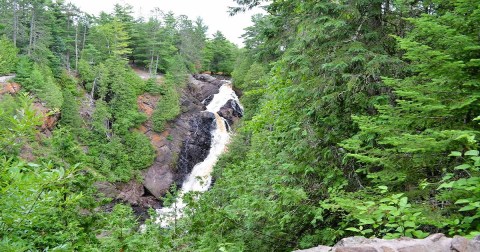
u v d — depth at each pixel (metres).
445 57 3.46
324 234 4.68
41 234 4.19
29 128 2.94
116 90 36.16
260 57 8.77
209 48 61.62
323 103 5.79
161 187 33.19
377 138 4.78
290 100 6.66
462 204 3.25
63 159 7.20
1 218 2.79
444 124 3.82
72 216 5.40
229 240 4.91
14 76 32.47
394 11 6.06
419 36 4.64
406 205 2.75
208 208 5.57
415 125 4.05
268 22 8.72
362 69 5.82
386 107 4.20
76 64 43.22
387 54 5.68
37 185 2.88
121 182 30.80
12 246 2.74
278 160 6.66
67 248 3.50
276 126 7.44
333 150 5.57
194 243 5.69
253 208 4.71
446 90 3.67
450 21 3.77
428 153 3.74
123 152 32.47
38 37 40.41
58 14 50.09
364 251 2.42
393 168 4.00
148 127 36.78
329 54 6.12
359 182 5.16
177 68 44.94
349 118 5.77
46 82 32.19
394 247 2.37
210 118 39.56
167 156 35.25
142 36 53.00
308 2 6.64
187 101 41.38
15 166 2.81
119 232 5.66
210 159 36.72
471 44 3.52
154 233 6.18
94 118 33.47
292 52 6.62
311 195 5.28
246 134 23.05
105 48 49.62
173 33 59.78
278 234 5.07
